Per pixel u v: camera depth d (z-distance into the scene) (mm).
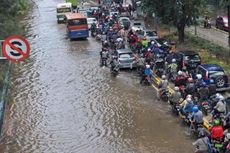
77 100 37625
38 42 63281
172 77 40719
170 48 47906
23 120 33594
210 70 35844
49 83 43031
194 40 54156
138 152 27141
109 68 47625
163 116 32906
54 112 35031
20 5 91938
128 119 32656
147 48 48094
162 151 27047
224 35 58000
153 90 39406
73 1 100375
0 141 29953
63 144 29078
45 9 97500
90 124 32156
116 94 38625
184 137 28969
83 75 45281
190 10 52875
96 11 77375
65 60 52000
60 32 70500
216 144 25000
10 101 38062
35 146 28984
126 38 60281
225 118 28047
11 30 63875
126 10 80000
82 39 64938
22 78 45188
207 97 33219
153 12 55219
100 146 28391
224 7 48281
